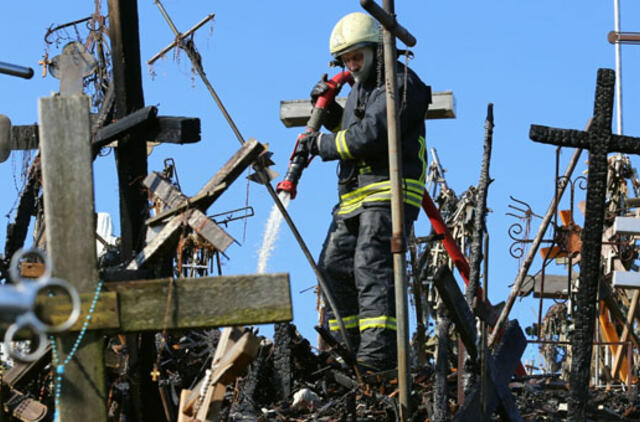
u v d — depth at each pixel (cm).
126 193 932
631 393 1119
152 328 697
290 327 1132
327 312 1177
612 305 1415
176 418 945
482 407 864
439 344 880
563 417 1028
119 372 927
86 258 700
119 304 699
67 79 1087
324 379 1119
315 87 1183
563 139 884
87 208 705
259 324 701
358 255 1119
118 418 916
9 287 388
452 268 1418
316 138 1140
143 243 931
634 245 1456
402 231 959
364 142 1105
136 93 965
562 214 1421
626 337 1407
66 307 690
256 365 1107
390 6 968
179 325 698
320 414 1041
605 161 877
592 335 859
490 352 913
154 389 909
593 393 1130
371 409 1034
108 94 977
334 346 1078
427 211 1279
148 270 800
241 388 1095
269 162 1043
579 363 857
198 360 1083
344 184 1153
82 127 715
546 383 1116
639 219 921
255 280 704
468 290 987
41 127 712
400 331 951
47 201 705
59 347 693
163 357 1084
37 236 1172
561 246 1255
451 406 952
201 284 704
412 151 1131
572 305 1477
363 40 1136
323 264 1170
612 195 1509
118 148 933
